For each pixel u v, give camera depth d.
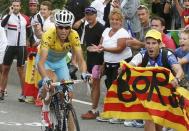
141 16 15.84
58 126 11.42
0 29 16.83
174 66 10.62
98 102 17.02
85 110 17.22
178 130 10.70
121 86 11.13
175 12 18.72
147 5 22.08
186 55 12.98
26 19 18.88
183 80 11.43
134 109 11.04
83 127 14.75
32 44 18.72
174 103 10.66
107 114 11.26
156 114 10.80
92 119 15.91
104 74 15.80
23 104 17.97
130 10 17.95
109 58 15.55
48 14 18.22
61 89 11.55
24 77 18.50
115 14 15.43
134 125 15.03
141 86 10.98
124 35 15.39
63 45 12.02
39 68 11.62
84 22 18.94
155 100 10.85
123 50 15.45
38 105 17.50
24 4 25.14
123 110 11.14
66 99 11.40
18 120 15.36
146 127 11.00
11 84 21.88
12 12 18.78
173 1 18.77
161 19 14.55
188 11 17.70
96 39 16.23
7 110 16.80
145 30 15.90
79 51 12.03
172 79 10.46
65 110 11.34
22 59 18.66
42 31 18.11
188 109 10.62
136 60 11.04
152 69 10.77
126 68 11.09
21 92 19.12
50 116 11.91
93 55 16.00
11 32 18.69
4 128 14.26
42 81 11.59
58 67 12.68
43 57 11.72
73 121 11.18
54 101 11.67
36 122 15.16
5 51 17.64
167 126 10.80
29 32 18.80
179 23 18.64
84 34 17.05
